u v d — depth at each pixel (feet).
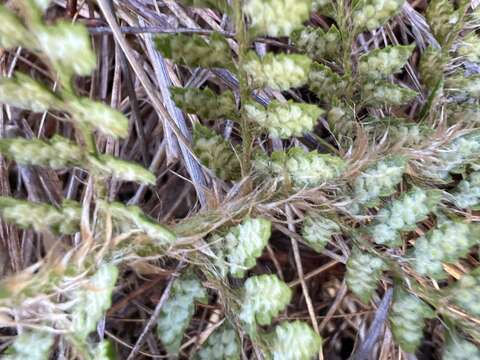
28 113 0.32
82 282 0.19
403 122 0.26
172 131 0.29
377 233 0.24
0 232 0.28
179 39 0.19
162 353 0.29
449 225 0.22
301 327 0.19
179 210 0.33
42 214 0.19
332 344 0.30
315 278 0.31
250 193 0.24
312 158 0.22
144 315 0.30
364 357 0.26
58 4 0.33
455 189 0.25
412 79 0.32
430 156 0.25
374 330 0.26
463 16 0.25
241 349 0.22
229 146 0.24
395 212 0.23
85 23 0.29
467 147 0.24
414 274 0.24
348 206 0.25
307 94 0.32
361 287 0.23
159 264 0.27
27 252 0.29
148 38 0.29
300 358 0.18
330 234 0.24
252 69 0.19
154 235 0.20
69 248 0.22
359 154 0.24
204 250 0.22
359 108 0.26
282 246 0.31
